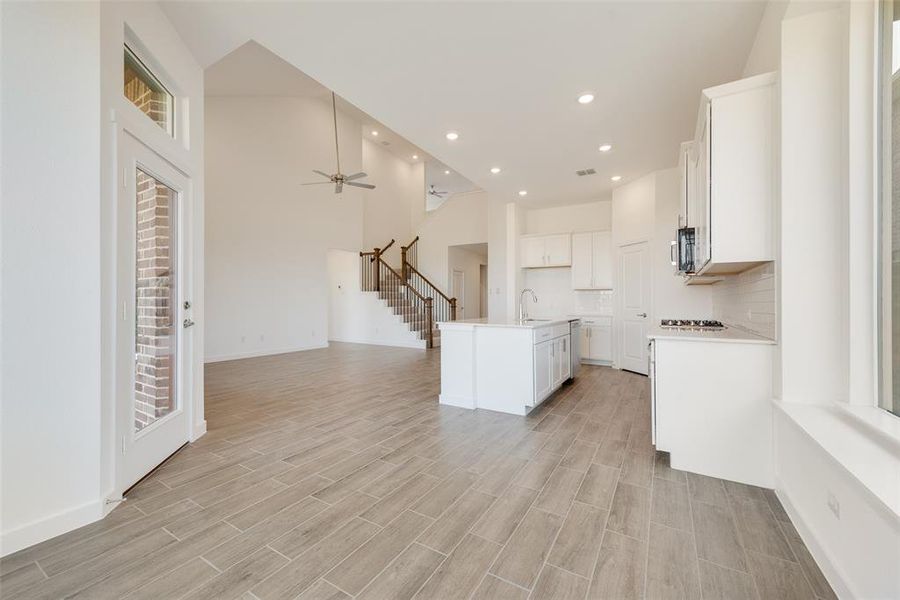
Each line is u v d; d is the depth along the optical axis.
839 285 1.85
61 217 1.69
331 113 8.59
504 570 1.47
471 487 2.14
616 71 2.81
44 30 1.65
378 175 10.26
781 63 1.93
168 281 2.57
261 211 7.24
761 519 1.82
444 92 3.10
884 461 1.26
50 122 1.67
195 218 2.81
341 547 1.61
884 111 1.63
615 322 5.85
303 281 7.98
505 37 2.45
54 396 1.67
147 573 1.44
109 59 1.87
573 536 1.69
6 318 1.56
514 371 3.54
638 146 4.16
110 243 1.88
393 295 9.49
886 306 1.62
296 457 2.55
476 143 4.09
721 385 2.25
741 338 2.27
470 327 3.74
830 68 1.86
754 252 2.12
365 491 2.10
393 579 1.42
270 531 1.72
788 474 1.87
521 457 2.56
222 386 4.68
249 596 1.34
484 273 11.87
